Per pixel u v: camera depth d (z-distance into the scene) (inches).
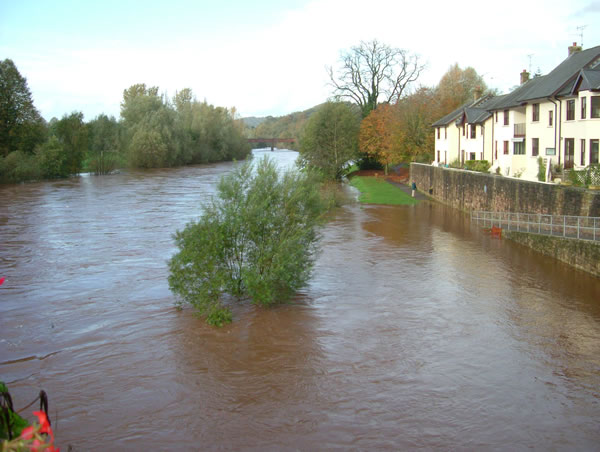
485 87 3321.9
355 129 2773.1
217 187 738.8
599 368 537.0
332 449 399.5
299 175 771.4
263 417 443.8
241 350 578.2
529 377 517.3
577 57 1515.7
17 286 804.6
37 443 131.2
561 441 411.2
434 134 2561.5
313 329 639.1
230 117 4953.3
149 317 676.1
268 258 697.6
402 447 402.0
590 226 921.5
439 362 550.0
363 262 965.8
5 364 542.0
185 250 682.8
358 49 3004.4
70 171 2876.5
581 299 748.0
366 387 496.1
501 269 908.6
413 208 1708.9
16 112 2620.6
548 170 1245.1
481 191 1437.0
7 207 1636.3
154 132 3506.4
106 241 1123.3
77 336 614.2
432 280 846.5
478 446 403.9
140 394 481.7
